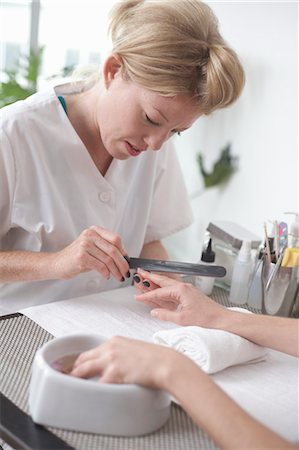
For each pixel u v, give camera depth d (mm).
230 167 2053
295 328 971
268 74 1862
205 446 741
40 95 1206
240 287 1277
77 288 1285
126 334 1021
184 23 979
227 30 2006
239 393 870
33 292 1272
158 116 1008
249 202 1983
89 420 731
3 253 1187
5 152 1139
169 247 2389
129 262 1143
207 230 1417
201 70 977
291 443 748
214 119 2094
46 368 735
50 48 2914
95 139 1231
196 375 720
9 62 2984
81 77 1288
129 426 735
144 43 975
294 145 1786
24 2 2879
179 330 944
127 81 1030
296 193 1795
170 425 779
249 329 976
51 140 1182
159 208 1460
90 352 764
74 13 2797
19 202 1192
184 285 1062
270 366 970
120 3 1057
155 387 732
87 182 1234
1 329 997
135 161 1325
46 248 1254
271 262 1194
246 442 675
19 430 725
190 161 2236
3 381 837
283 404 856
